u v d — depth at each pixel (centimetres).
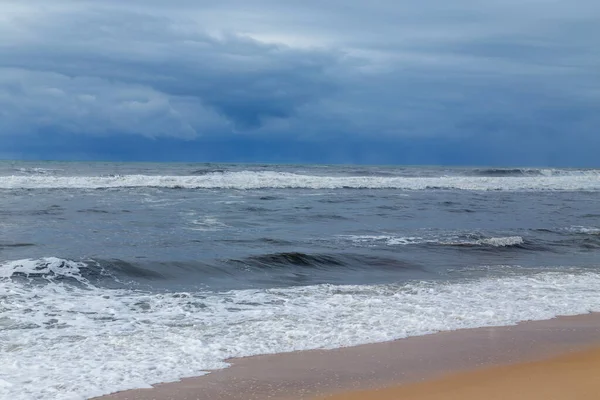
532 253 1497
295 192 2923
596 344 721
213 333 755
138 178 2970
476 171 4547
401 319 830
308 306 909
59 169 3906
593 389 556
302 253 1315
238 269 1202
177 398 541
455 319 837
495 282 1129
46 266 1100
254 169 4703
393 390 559
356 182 3338
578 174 4531
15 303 882
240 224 1822
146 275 1120
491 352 684
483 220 2084
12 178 2800
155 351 677
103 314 848
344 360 652
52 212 1941
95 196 2491
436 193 3116
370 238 1619
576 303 953
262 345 705
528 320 842
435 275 1212
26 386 561
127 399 537
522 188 3509
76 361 638
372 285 1085
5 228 1587
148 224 1748
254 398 542
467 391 554
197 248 1391
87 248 1338
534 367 627
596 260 1425
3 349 677
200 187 3005
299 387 569
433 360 653
